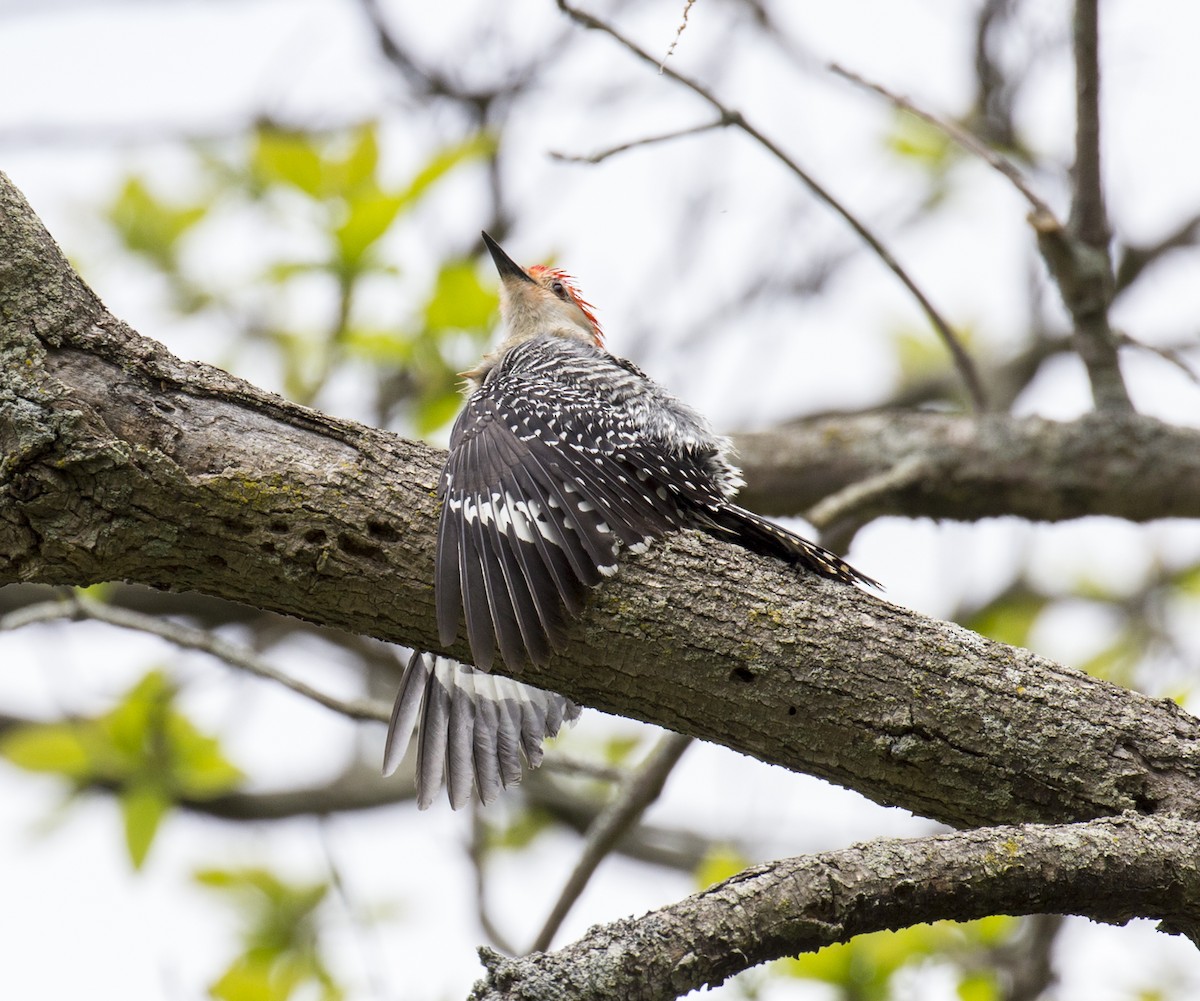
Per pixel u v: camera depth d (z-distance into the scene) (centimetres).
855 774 754
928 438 1398
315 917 1384
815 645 745
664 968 588
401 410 1385
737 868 1232
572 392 910
